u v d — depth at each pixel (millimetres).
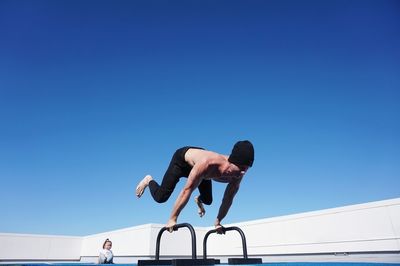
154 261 2107
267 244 9086
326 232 7625
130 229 10805
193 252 2041
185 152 2531
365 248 6727
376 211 6699
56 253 12695
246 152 2289
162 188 2639
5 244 11617
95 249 12508
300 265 2170
